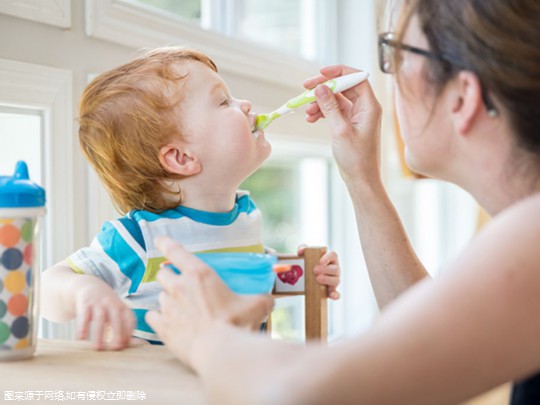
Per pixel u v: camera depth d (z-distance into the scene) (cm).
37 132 120
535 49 62
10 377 70
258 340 57
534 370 52
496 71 63
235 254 79
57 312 97
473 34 64
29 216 78
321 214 253
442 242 385
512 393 72
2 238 77
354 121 111
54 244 121
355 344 50
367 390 48
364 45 243
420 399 49
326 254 112
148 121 116
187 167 117
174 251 69
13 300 77
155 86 117
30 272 79
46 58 120
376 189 110
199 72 120
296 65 210
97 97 120
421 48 71
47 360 78
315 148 228
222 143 117
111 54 136
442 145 72
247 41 189
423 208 357
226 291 66
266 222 234
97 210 130
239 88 180
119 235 111
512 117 64
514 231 53
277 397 48
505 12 62
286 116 201
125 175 121
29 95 115
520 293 51
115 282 111
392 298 108
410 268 108
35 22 117
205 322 63
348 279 250
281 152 229
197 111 118
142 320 112
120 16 137
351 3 247
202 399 62
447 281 52
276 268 83
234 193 125
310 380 48
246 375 52
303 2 244
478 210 308
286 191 244
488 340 50
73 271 107
